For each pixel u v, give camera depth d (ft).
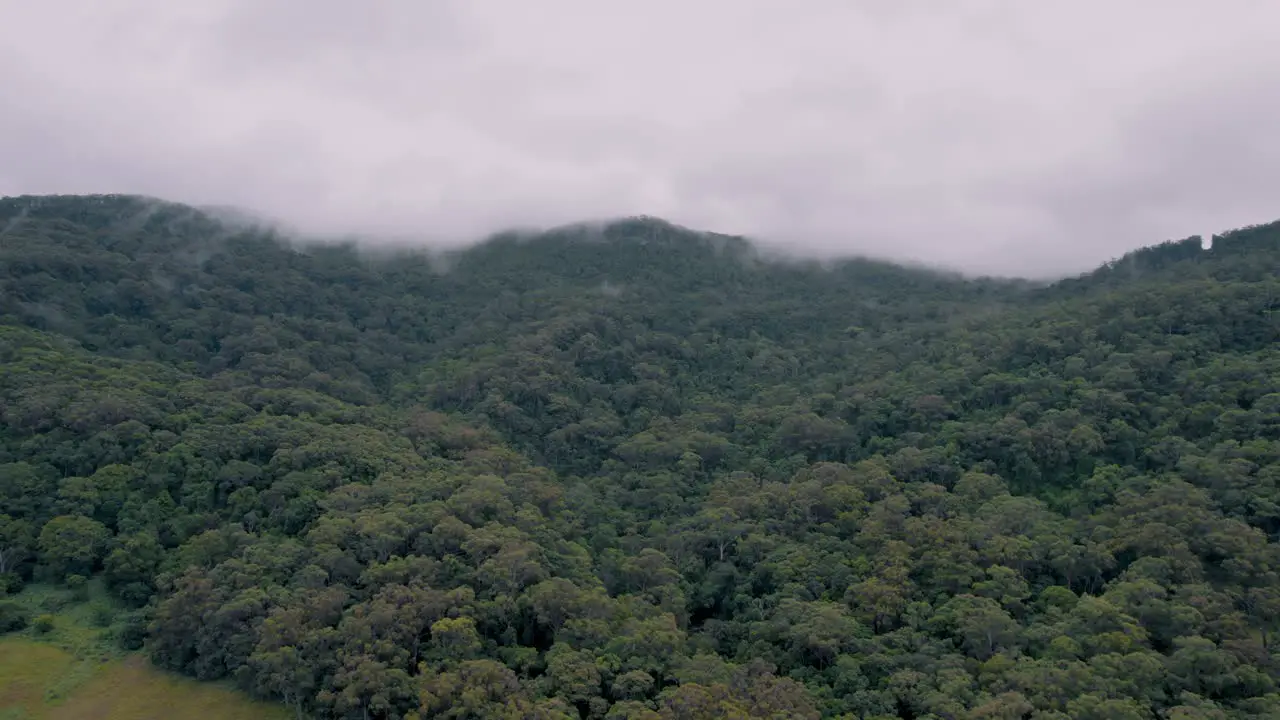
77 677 208.03
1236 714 173.37
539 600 212.84
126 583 233.14
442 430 338.54
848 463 331.98
